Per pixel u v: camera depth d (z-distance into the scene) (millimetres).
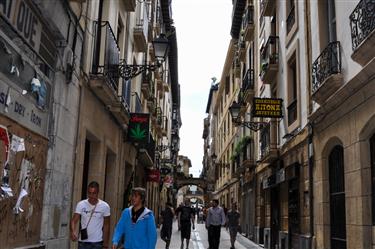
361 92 8984
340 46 10484
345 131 10031
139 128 16422
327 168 11711
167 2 29922
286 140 15531
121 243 6809
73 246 10055
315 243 12023
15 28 6840
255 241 21484
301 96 13820
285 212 15734
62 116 9117
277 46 17406
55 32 8555
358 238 9172
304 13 13531
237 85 31688
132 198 6441
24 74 7309
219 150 46875
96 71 11266
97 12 11703
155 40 11977
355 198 9406
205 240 23469
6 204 6777
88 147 12586
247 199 25312
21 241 7441
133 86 18484
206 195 63406
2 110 6496
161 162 35469
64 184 9414
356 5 9531
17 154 7121
